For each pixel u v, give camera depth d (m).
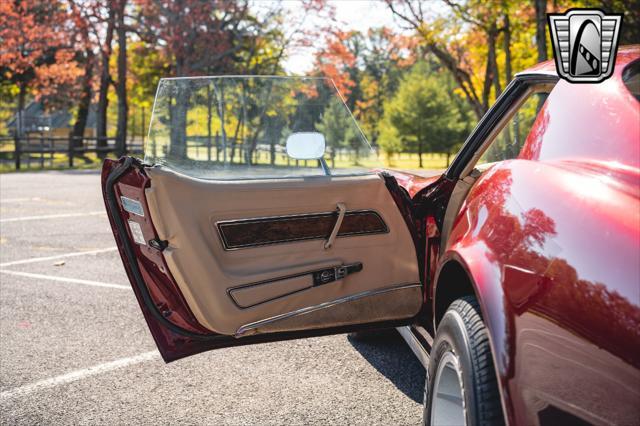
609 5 17.80
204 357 4.57
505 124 2.96
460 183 3.07
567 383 1.75
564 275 1.79
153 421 3.56
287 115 3.48
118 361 4.49
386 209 3.15
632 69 2.08
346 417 3.56
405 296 3.19
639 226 1.65
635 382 1.54
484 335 2.19
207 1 34.25
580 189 1.92
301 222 3.05
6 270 7.41
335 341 4.86
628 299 1.58
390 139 56.50
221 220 2.93
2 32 36.75
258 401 3.80
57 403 3.81
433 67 70.00
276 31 34.69
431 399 2.50
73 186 18.41
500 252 2.11
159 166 2.84
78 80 45.12
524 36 27.06
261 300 2.98
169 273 2.87
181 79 3.41
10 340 4.95
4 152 33.09
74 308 5.83
